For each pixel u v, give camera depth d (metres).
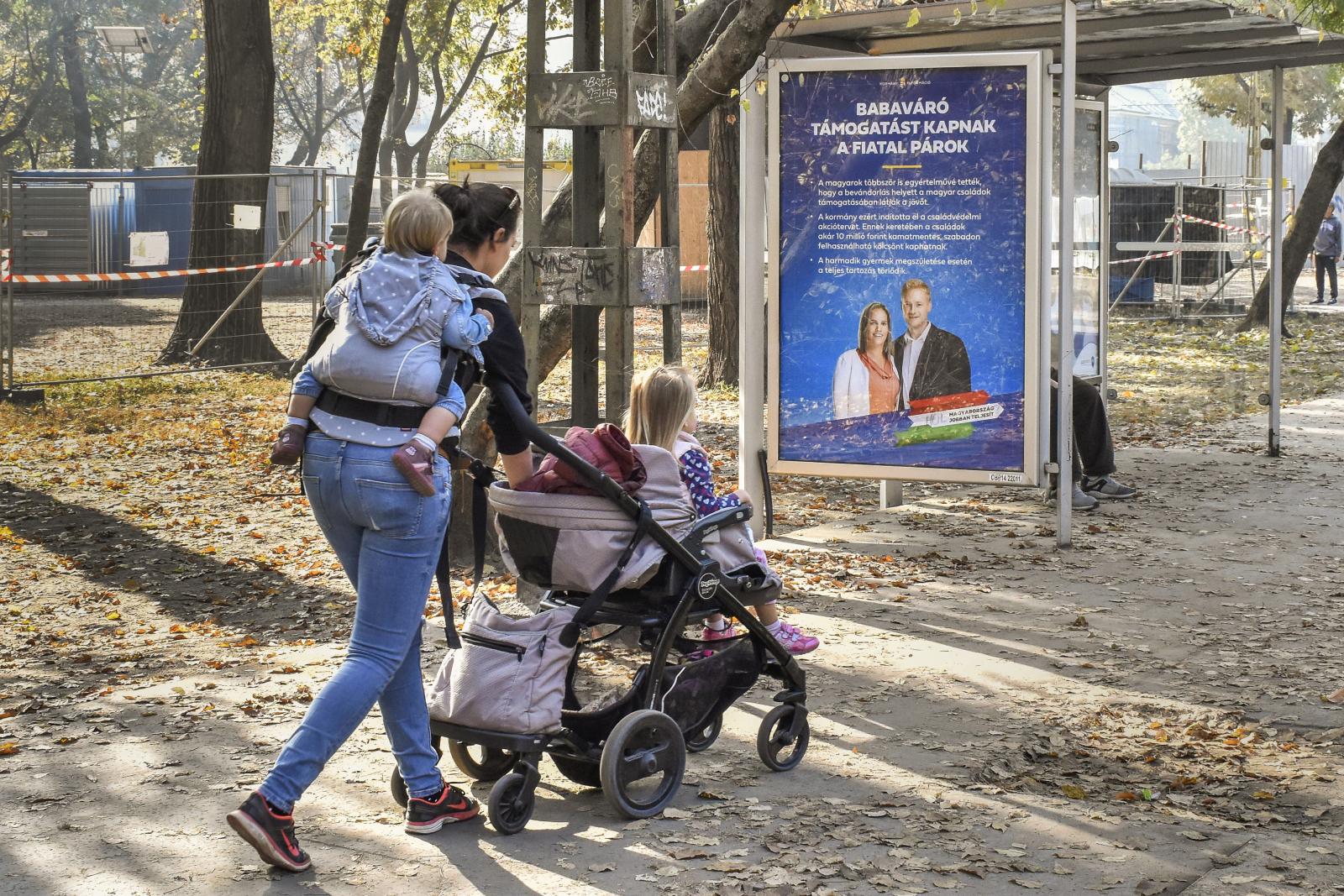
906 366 8.40
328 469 3.94
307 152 67.25
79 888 3.84
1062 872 3.98
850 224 8.38
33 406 15.98
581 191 6.94
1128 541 8.71
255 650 6.60
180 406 16.34
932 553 8.34
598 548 4.39
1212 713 5.55
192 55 69.75
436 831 4.24
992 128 8.05
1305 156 44.94
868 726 5.35
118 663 6.43
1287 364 18.83
